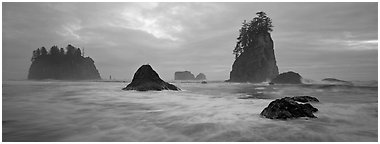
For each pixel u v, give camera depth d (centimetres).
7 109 1033
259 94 2059
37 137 607
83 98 1548
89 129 686
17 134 631
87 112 970
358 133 641
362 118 842
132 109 1056
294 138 593
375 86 3038
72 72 11262
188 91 2425
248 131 653
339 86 3189
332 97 1753
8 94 1864
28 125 728
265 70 6009
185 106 1157
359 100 1483
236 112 964
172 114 923
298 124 735
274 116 821
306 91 2494
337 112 963
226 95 1900
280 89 2911
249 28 6481
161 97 1652
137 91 2223
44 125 730
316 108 1030
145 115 902
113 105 1198
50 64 10988
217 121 782
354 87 2944
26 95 1764
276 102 869
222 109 1058
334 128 691
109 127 708
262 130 663
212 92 2300
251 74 6050
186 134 632
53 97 1616
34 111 983
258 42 6225
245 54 6400
